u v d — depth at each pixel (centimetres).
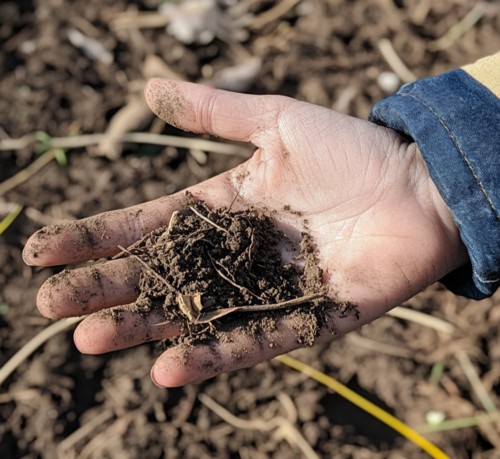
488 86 25
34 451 33
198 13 46
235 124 29
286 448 34
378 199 28
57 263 26
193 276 26
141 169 41
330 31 47
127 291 26
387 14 47
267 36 47
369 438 34
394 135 28
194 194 29
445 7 47
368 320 27
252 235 27
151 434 34
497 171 24
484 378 36
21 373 35
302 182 29
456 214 25
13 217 39
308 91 44
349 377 36
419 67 45
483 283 26
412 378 35
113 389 35
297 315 26
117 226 27
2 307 37
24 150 41
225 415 34
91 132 42
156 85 28
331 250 28
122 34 46
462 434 34
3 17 45
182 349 25
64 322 36
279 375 36
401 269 27
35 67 44
